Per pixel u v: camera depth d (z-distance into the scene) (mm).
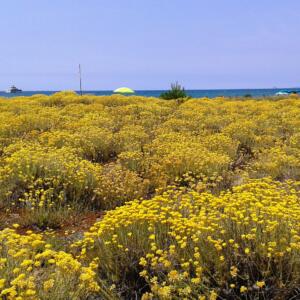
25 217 5262
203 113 15031
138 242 3764
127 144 9414
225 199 4410
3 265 3129
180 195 5461
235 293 3270
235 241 3557
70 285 3041
